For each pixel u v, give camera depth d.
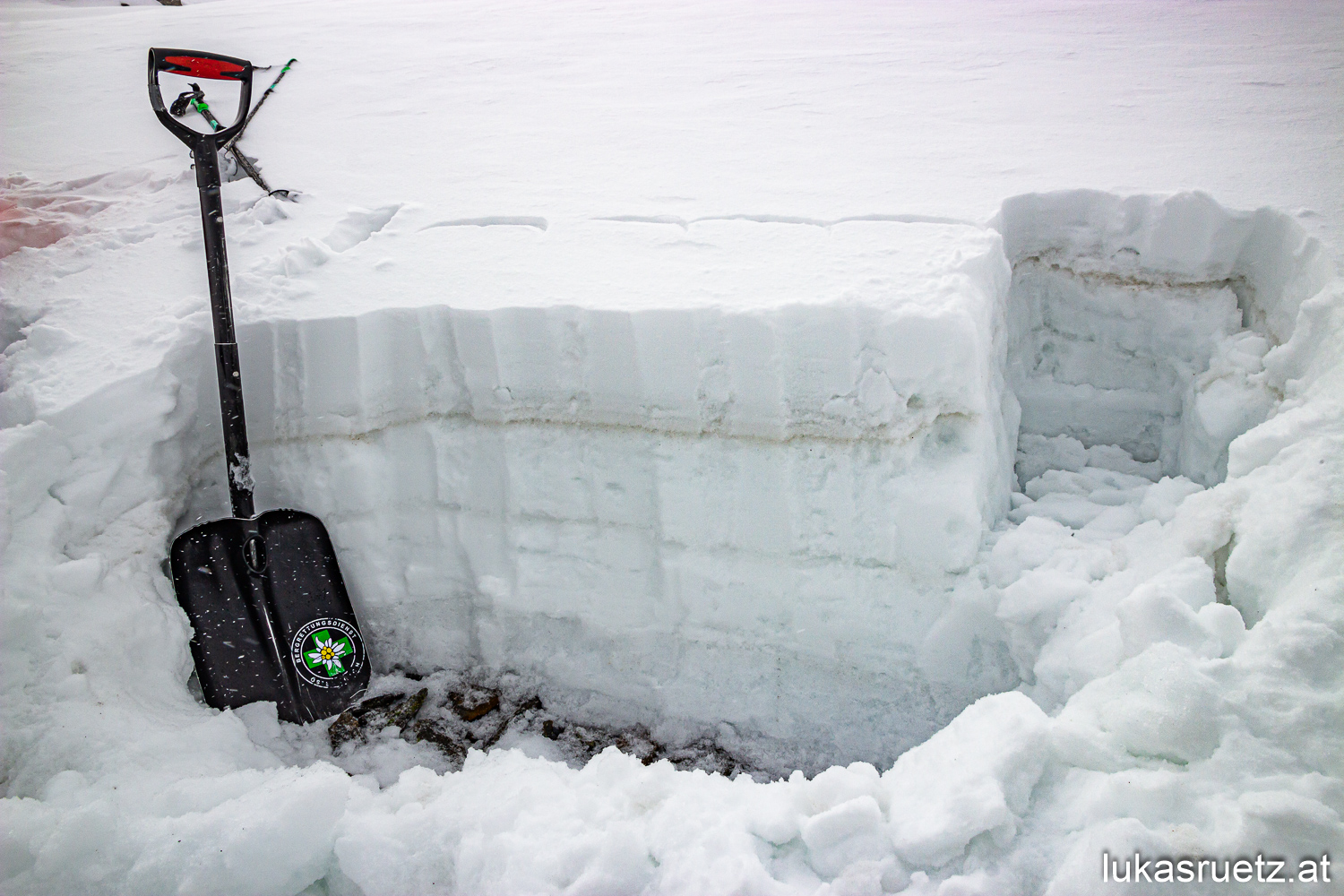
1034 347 3.40
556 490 2.75
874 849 1.70
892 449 2.50
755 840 1.77
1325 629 1.73
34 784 2.08
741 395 2.53
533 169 3.89
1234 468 2.37
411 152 4.24
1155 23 5.55
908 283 2.61
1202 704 1.70
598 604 2.77
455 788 2.04
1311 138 3.52
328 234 3.38
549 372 2.67
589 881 1.71
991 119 4.08
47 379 2.66
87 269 3.34
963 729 1.90
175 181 4.20
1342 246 2.58
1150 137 3.69
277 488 2.89
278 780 2.02
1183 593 2.12
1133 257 3.12
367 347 2.74
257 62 6.13
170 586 2.66
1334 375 2.31
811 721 2.67
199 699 2.60
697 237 3.08
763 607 2.64
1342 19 5.32
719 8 6.91
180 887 1.73
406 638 2.96
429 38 6.55
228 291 2.57
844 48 5.50
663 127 4.33
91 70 6.42
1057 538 2.63
